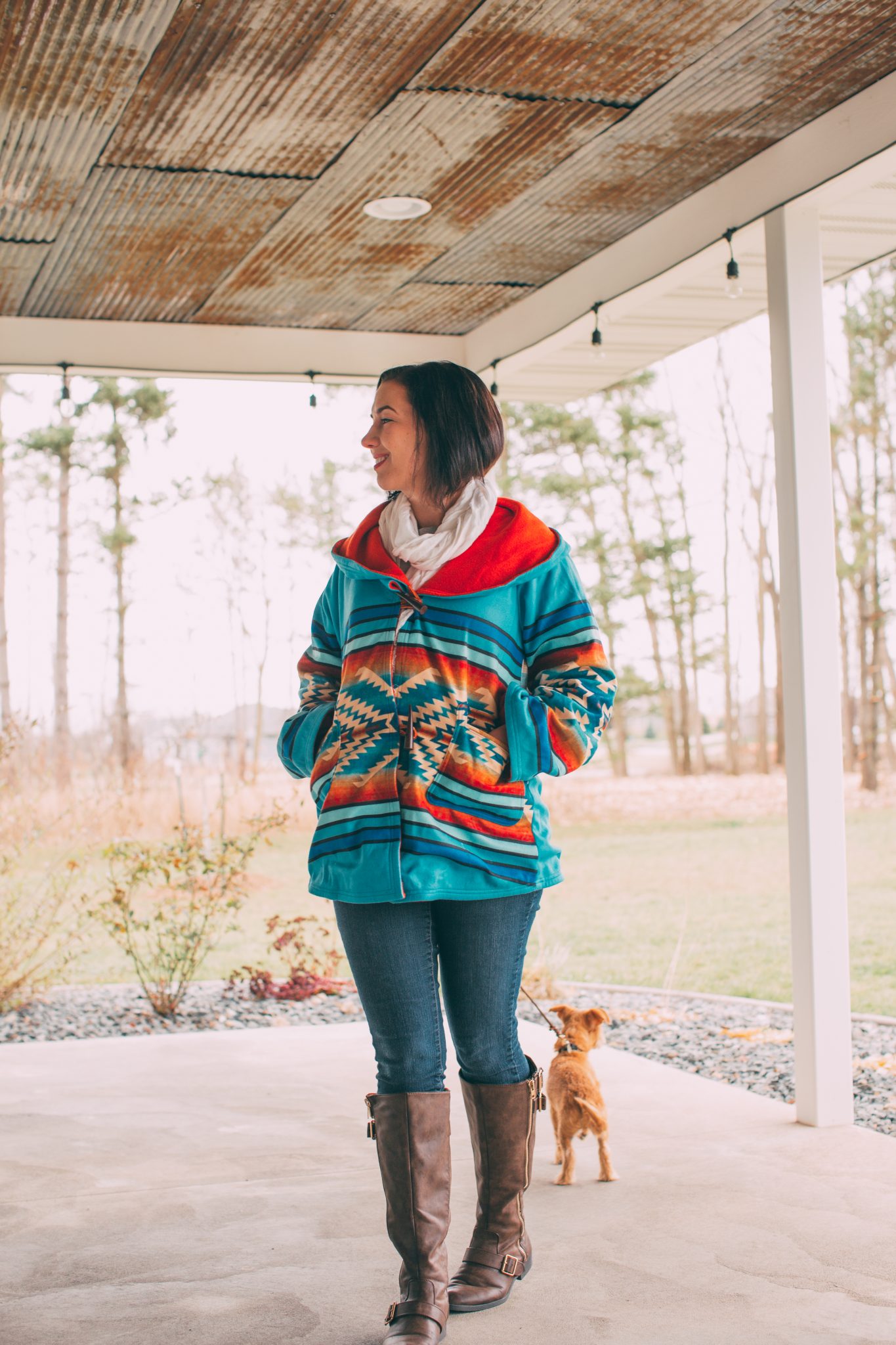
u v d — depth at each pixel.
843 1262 2.65
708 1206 3.01
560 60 3.32
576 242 4.71
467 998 2.36
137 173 3.94
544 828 2.39
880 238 4.52
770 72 3.43
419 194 4.19
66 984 6.85
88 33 3.07
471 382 2.43
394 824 2.22
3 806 7.60
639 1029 5.48
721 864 13.25
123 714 18.72
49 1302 2.49
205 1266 2.67
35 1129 3.71
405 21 3.08
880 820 15.52
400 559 2.35
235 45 3.17
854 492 18.48
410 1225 2.24
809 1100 3.72
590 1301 2.46
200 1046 4.83
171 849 6.28
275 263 4.80
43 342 5.34
